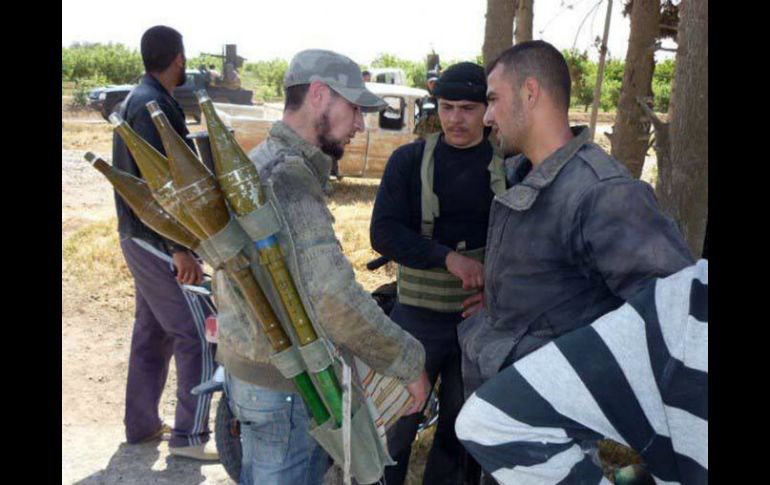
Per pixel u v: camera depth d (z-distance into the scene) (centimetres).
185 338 341
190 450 351
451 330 274
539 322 197
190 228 173
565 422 130
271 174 185
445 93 258
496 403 131
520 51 194
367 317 187
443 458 281
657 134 355
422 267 266
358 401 191
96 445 367
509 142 200
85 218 839
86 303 582
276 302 184
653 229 174
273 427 201
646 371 125
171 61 321
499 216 207
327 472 213
